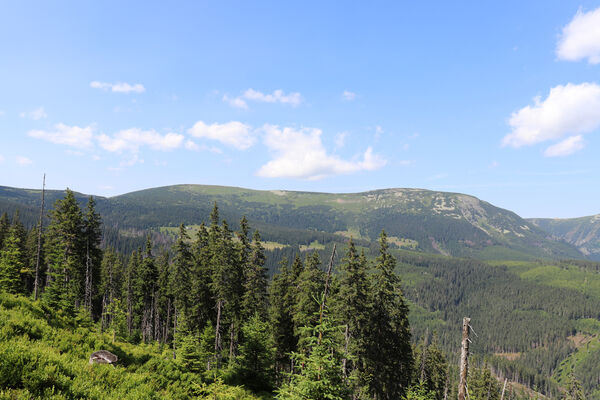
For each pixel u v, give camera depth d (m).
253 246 41.44
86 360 15.99
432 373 55.72
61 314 24.59
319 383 11.93
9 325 15.97
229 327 43.41
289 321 41.62
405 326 33.78
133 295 63.69
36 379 10.30
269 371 32.66
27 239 62.56
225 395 20.38
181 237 46.00
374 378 32.34
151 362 21.42
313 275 35.81
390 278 32.88
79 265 44.69
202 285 42.94
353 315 31.19
